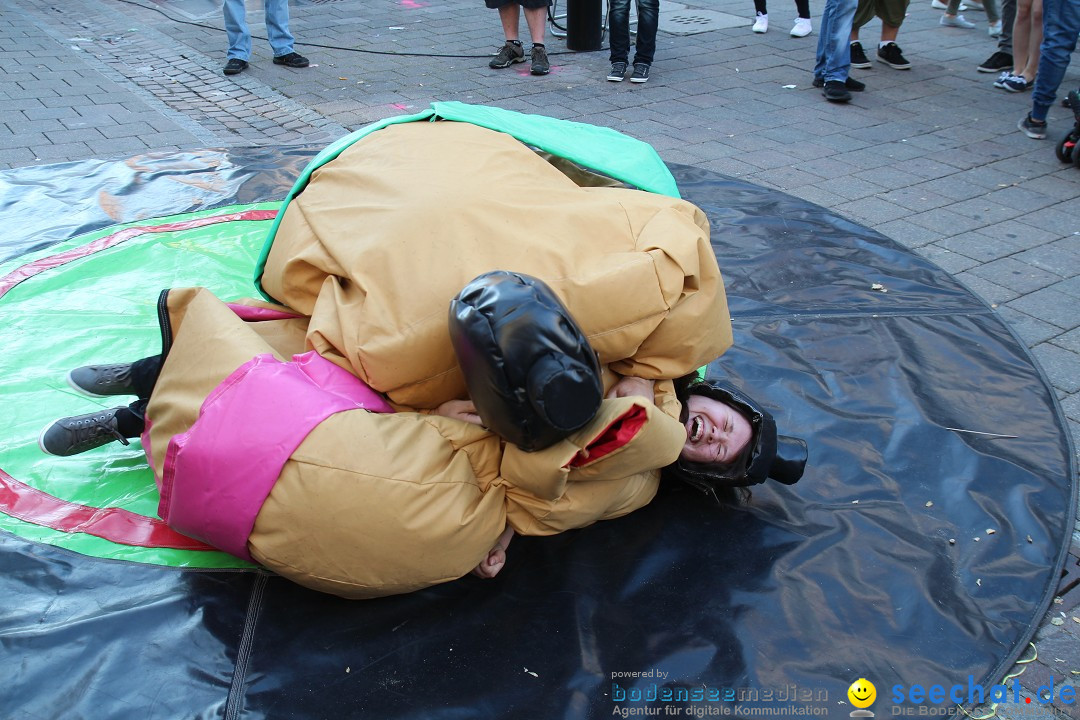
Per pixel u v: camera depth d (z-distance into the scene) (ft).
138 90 20.22
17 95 19.38
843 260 12.76
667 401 7.68
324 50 24.07
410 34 26.03
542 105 20.11
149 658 6.55
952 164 17.24
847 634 7.05
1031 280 12.97
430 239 7.02
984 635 7.10
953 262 13.44
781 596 7.36
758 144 18.01
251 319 8.50
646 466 6.92
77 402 9.28
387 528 6.29
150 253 12.05
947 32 26.86
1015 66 21.71
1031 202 15.61
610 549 7.79
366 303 6.93
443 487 6.48
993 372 10.36
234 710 6.23
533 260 7.01
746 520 8.16
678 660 6.75
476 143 8.14
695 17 28.09
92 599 7.02
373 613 7.02
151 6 28.43
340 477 6.22
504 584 7.38
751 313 11.32
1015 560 7.82
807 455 8.14
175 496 6.70
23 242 12.17
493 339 5.76
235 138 17.53
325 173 8.39
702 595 7.35
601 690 6.50
